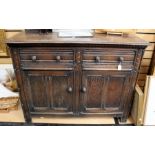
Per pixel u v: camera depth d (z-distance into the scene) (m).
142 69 1.94
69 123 1.73
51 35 1.50
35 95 1.55
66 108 1.62
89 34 1.51
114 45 1.33
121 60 1.39
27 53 1.37
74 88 1.52
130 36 1.54
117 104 1.61
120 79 1.49
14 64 1.40
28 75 1.45
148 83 1.55
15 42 1.29
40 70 1.43
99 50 1.36
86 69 1.42
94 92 1.54
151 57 1.88
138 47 1.35
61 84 1.50
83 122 1.74
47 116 1.68
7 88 1.90
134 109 1.72
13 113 1.85
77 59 1.39
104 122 1.74
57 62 1.40
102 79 1.48
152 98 1.58
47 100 1.58
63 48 1.35
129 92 1.55
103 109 1.63
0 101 1.80
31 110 1.63
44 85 1.51
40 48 1.35
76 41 1.31
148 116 1.64
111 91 1.54
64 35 1.47
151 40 1.80
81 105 1.60
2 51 1.86
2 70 1.92
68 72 1.44
